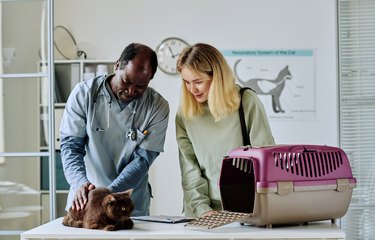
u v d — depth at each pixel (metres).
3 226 3.65
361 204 4.98
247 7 5.83
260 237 1.96
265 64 5.83
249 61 5.84
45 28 3.62
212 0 5.83
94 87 2.54
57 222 2.29
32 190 3.62
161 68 5.86
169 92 5.86
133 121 2.57
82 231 2.05
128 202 2.10
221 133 2.53
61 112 5.45
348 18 5.12
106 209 2.09
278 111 5.85
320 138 5.84
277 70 5.83
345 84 5.11
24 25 3.63
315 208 2.14
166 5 5.86
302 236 1.96
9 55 3.66
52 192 3.43
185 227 2.11
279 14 5.83
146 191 2.76
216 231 2.03
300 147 2.14
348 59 5.12
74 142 2.58
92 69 5.60
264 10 5.83
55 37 5.84
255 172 2.07
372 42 5.10
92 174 2.65
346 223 4.97
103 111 2.55
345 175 2.21
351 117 5.10
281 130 5.86
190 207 2.56
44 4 3.63
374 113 5.07
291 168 2.09
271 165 2.06
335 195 2.18
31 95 3.64
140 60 2.40
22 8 3.64
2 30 3.67
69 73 5.56
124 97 2.50
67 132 2.56
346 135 5.09
